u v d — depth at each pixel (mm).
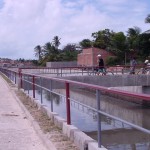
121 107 27656
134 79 35969
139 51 73938
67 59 106438
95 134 14289
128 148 12547
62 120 10430
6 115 13578
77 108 12727
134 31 79562
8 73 43188
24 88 23781
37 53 127062
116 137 13273
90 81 34969
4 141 9234
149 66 37875
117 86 35594
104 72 35969
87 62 77062
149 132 5254
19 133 10242
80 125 15375
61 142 8758
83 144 7867
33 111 14195
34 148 8508
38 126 10914
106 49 82438
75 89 31594
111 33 87375
